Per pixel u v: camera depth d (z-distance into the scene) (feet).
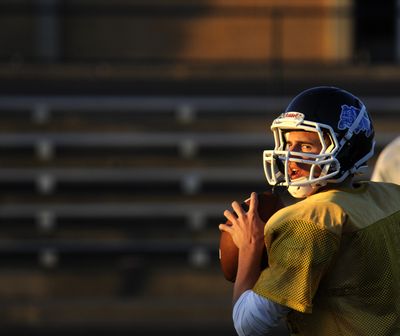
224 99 139.44
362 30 167.22
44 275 112.16
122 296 108.37
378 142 128.67
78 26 164.35
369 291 39.14
